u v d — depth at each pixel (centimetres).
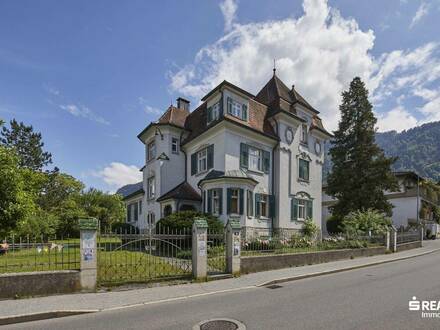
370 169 3136
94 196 5191
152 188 2745
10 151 1384
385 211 3070
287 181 2522
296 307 752
